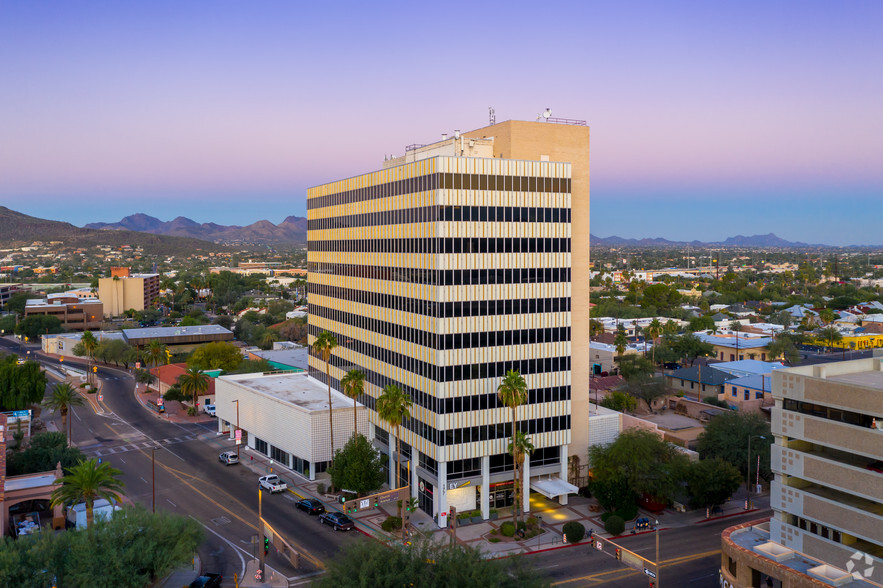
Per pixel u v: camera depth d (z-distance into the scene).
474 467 79.88
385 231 90.25
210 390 141.12
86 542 57.69
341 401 101.69
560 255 83.75
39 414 134.00
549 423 83.56
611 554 70.44
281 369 157.62
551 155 86.81
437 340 76.94
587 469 90.25
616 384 147.88
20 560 55.44
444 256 76.69
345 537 74.69
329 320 111.31
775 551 60.84
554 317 83.44
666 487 80.44
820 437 57.53
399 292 86.62
